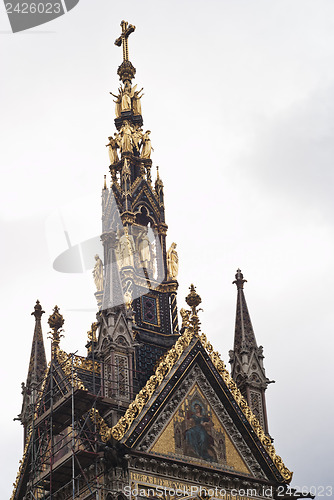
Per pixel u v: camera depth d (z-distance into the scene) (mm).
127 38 84312
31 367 66438
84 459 52500
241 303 66938
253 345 64562
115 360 57344
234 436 58625
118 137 78188
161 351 67062
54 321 63094
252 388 62656
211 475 55656
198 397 58469
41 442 58688
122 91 80938
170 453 54562
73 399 52750
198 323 61188
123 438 52312
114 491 50844
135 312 67688
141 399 54938
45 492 57656
